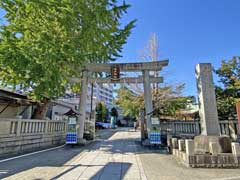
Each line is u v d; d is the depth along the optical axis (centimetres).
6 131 776
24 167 580
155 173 531
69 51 960
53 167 586
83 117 1235
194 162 605
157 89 1772
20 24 956
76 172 532
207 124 716
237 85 1081
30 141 934
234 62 1157
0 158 711
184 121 1236
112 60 1323
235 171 555
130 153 887
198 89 783
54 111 1955
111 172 538
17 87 1316
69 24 970
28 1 877
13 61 828
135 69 1251
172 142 864
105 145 1190
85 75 1288
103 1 1031
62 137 1300
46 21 981
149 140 1123
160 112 1752
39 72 877
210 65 778
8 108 1366
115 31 1229
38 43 880
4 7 961
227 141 646
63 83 1103
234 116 1145
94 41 1109
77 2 934
